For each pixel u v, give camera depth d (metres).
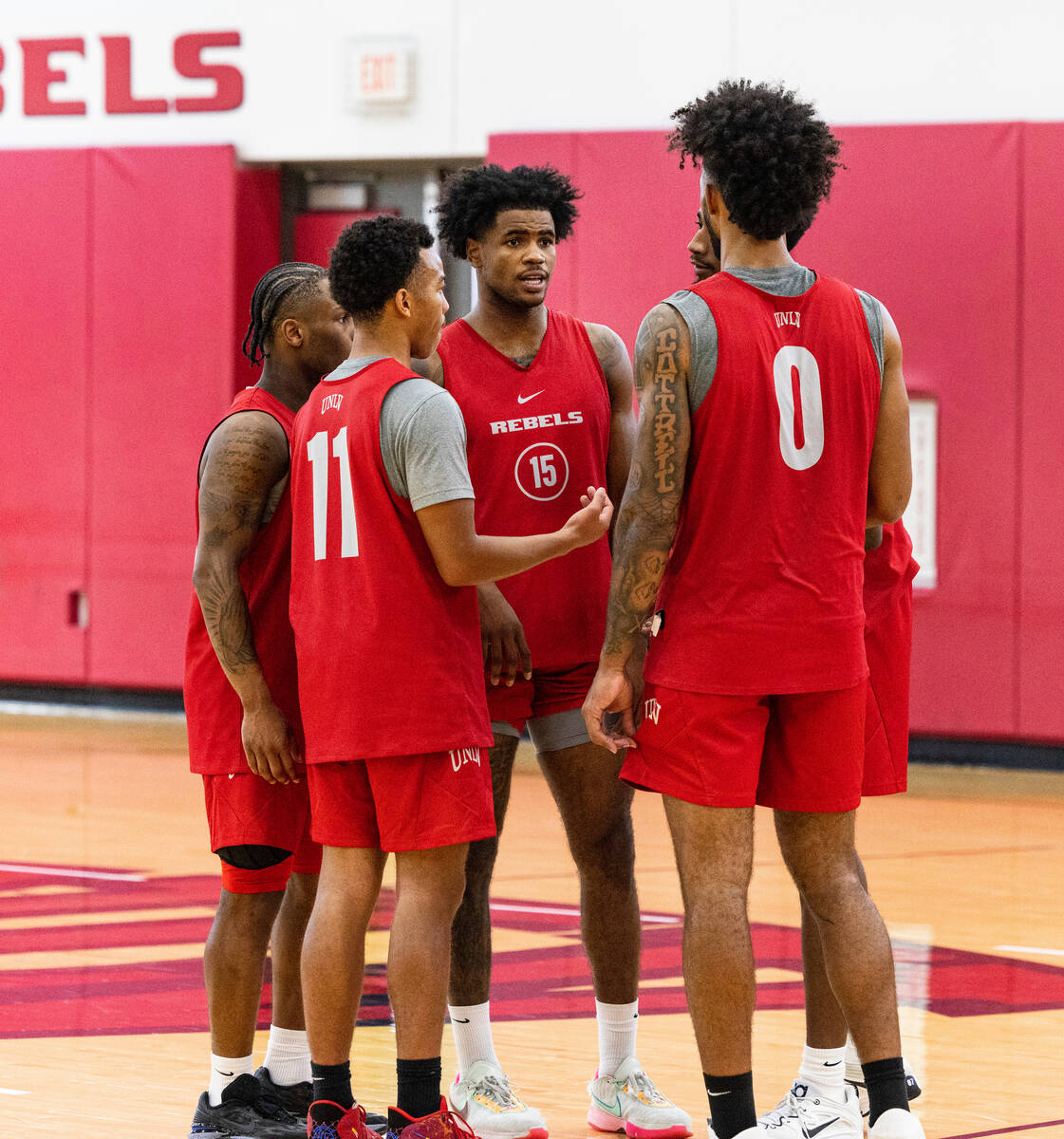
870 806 25.05
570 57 32.06
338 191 34.56
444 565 9.11
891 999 8.85
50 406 34.81
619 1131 10.55
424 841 9.16
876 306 9.39
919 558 29.80
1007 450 29.27
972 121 29.53
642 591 8.97
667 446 8.84
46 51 35.06
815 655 8.88
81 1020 13.05
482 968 10.77
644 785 9.15
